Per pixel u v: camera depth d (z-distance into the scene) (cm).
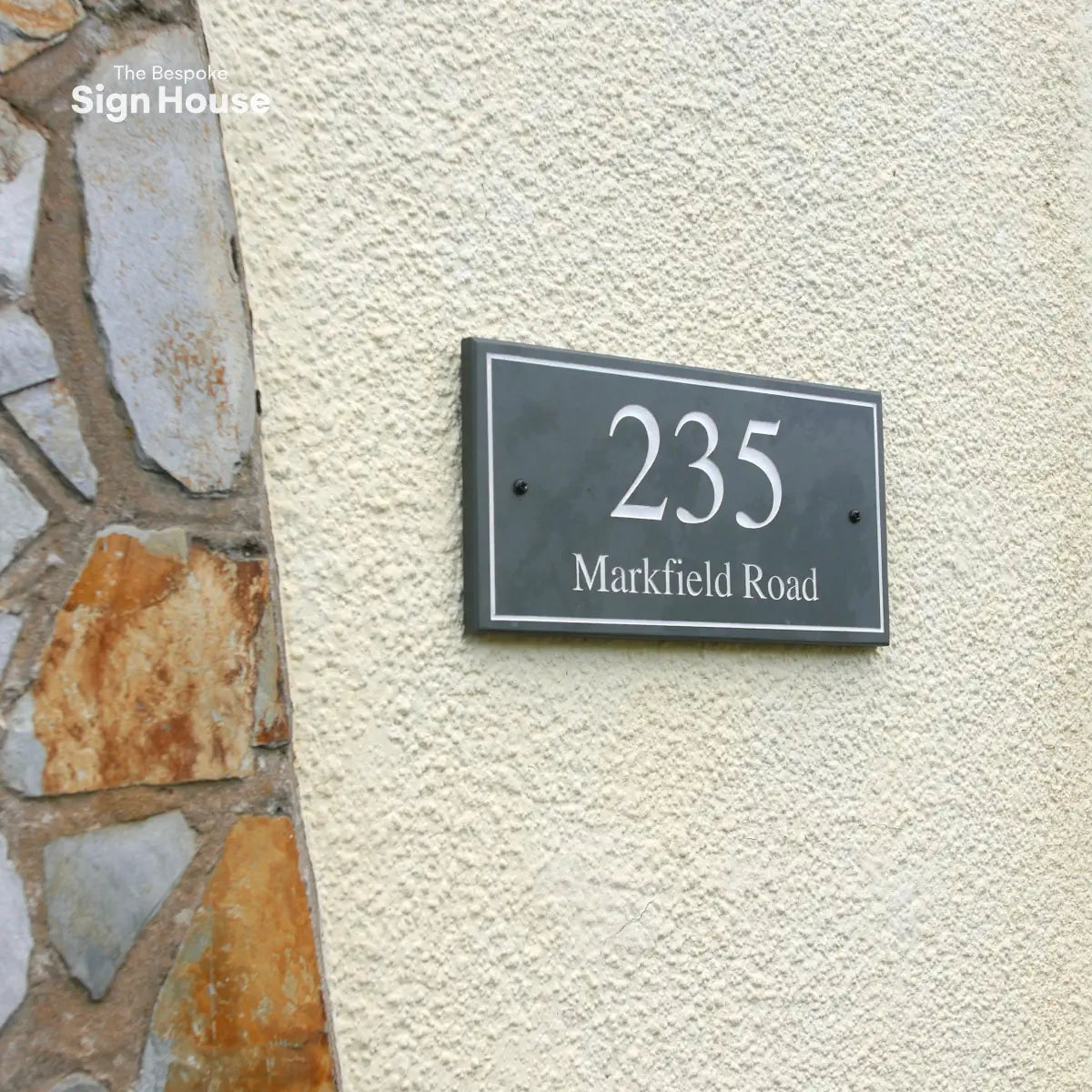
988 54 142
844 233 127
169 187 82
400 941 94
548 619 102
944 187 136
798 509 118
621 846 105
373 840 94
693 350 115
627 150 113
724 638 112
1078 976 134
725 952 110
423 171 102
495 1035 97
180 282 81
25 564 73
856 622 120
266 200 95
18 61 76
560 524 104
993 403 137
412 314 101
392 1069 92
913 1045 121
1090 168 150
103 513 76
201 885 75
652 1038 105
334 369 97
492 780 100
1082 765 139
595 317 110
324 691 93
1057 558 140
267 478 93
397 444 99
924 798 125
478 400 101
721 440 114
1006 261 140
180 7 84
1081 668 140
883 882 121
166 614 77
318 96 98
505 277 105
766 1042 111
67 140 78
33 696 72
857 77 131
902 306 131
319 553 94
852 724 121
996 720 132
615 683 107
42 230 76
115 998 71
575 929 102
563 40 111
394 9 102
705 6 120
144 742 75
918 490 130
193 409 80
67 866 71
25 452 74
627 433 108
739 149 121
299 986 77
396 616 97
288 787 80
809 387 121
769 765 115
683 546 110
